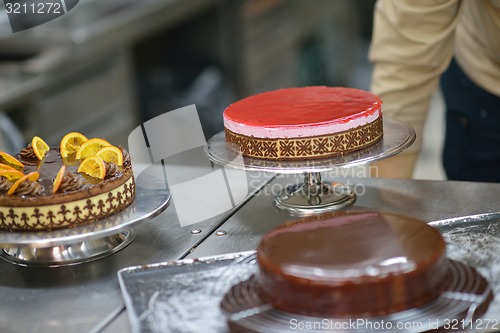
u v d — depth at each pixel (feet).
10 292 4.27
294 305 3.61
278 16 14.84
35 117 9.84
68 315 4.00
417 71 5.82
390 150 4.85
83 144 5.06
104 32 10.54
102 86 10.96
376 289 3.51
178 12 12.17
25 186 4.46
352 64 18.10
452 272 3.86
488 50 6.63
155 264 4.19
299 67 16.33
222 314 3.68
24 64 10.07
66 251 4.55
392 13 5.75
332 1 16.80
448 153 7.42
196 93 13.56
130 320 3.73
